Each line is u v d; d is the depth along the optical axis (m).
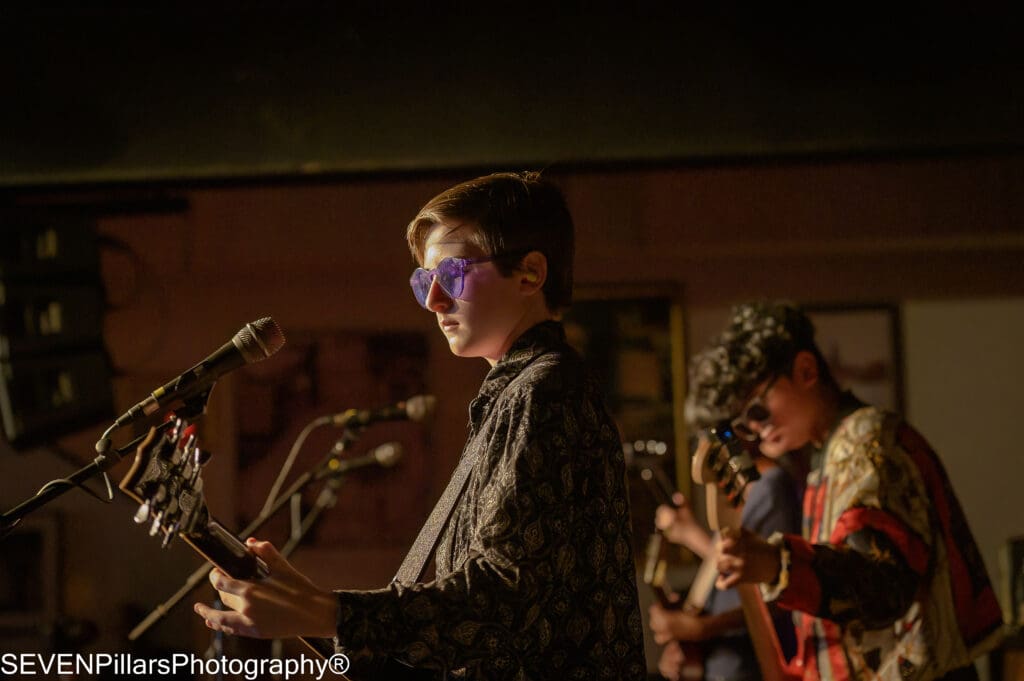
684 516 3.35
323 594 1.19
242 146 4.01
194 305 4.81
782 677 2.31
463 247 1.44
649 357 4.97
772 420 2.27
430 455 4.87
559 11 3.93
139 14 4.02
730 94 3.89
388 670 1.39
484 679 1.26
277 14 4.00
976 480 5.11
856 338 5.06
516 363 1.42
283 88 4.00
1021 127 3.80
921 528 1.96
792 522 3.06
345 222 4.77
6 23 4.03
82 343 4.02
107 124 4.04
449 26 3.96
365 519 4.85
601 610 1.32
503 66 3.95
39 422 3.87
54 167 4.05
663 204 4.77
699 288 5.02
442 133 3.96
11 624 4.56
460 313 1.45
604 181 4.79
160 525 1.15
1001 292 5.00
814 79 3.87
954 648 2.00
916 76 3.84
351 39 3.98
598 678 1.30
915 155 3.90
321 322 4.91
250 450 4.86
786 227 4.73
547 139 3.93
